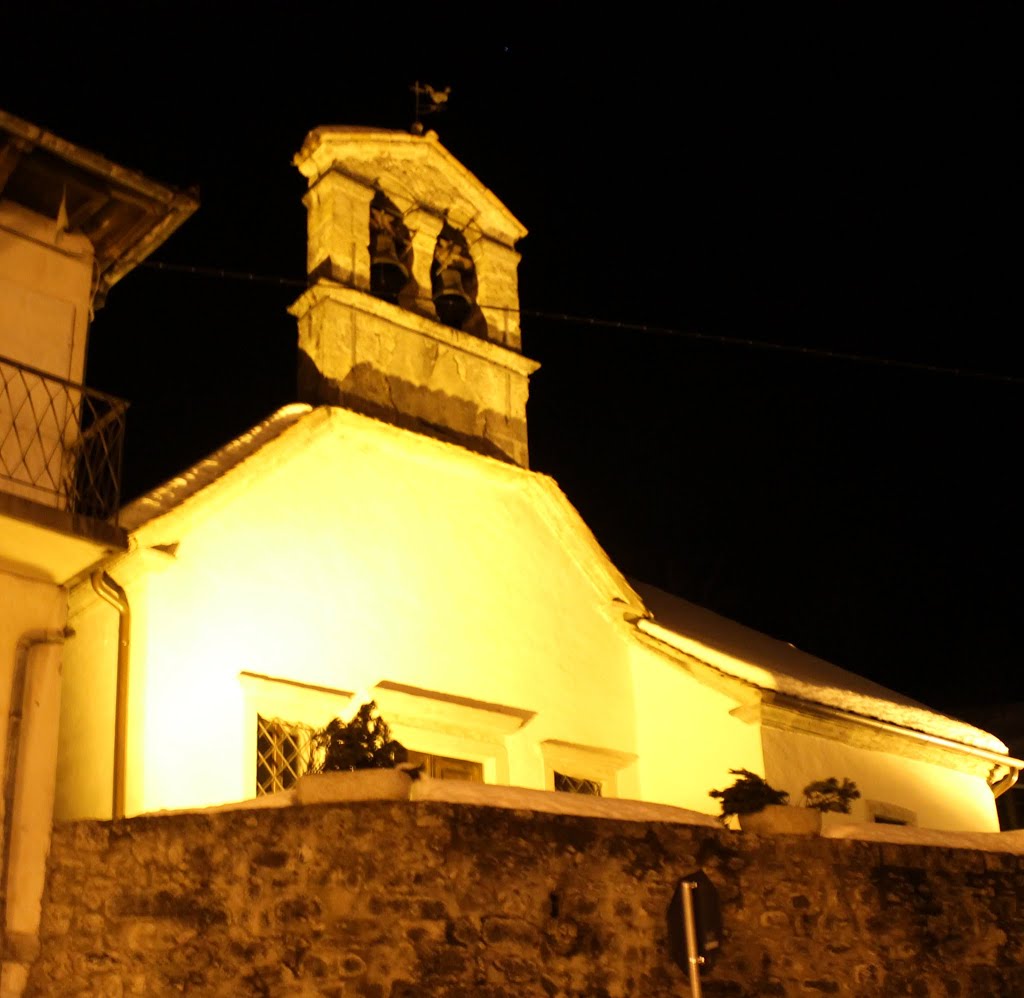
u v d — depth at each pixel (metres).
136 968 10.69
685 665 16.56
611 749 16.42
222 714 13.76
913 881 11.99
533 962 10.82
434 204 17.80
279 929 10.68
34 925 10.85
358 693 14.46
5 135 12.17
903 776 17.72
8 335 12.42
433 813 10.92
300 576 14.79
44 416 12.30
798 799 16.08
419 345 16.81
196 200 13.03
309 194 17.06
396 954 10.57
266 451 14.86
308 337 16.30
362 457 15.80
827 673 19.02
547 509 17.12
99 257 13.35
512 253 18.27
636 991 11.02
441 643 15.53
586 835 11.29
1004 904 12.17
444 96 18.12
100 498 12.14
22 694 11.61
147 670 13.41
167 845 10.98
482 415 17.11
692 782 16.20
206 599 14.07
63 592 12.05
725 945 11.37
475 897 10.83
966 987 11.80
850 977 11.54
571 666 16.48
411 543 15.77
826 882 11.77
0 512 11.20
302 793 11.03
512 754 15.59
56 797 13.59
